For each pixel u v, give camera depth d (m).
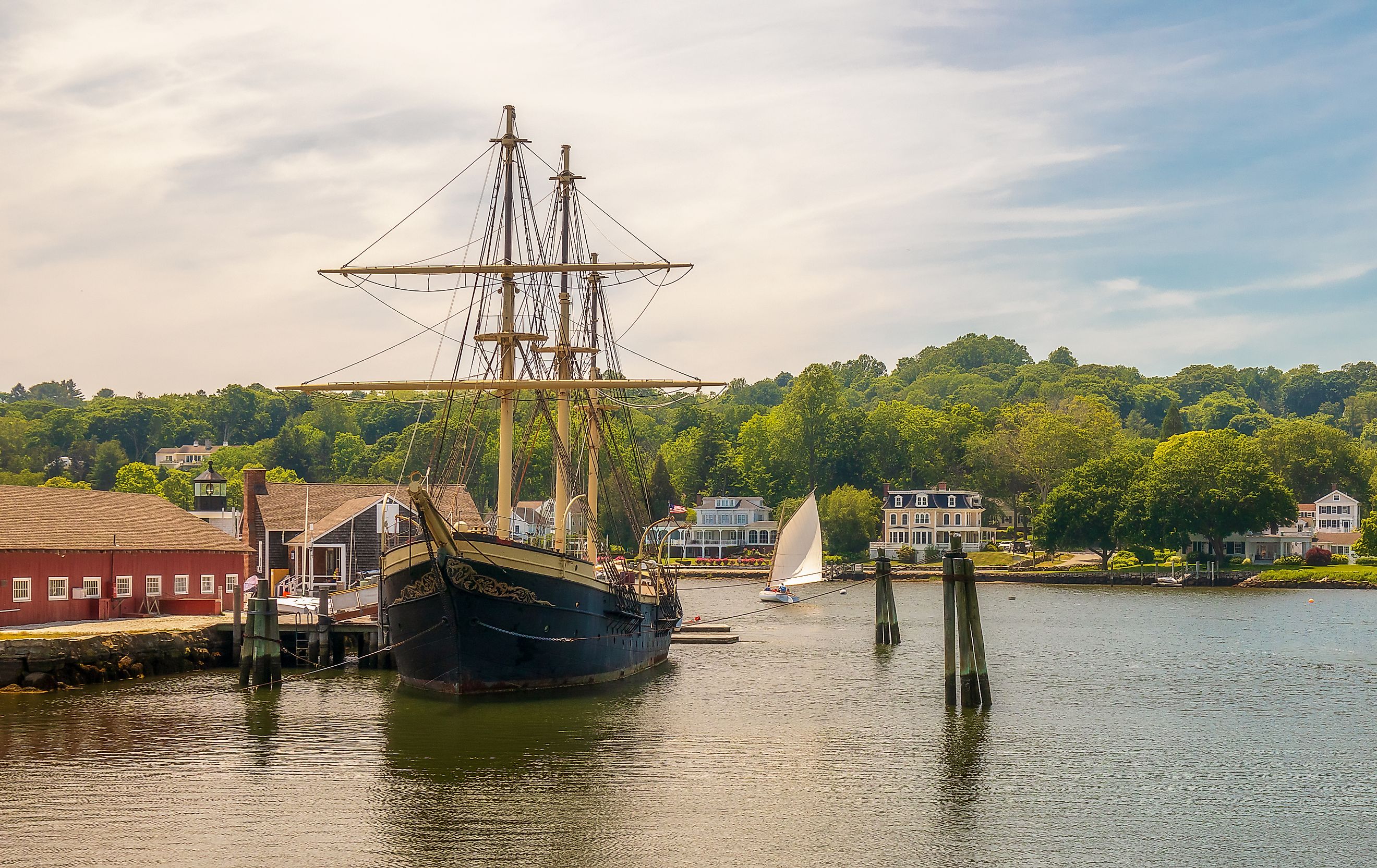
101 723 46.91
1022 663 71.44
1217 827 34.97
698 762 41.91
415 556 49.50
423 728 46.22
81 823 34.06
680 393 79.44
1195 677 64.81
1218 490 160.50
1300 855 32.59
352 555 89.81
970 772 41.19
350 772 39.66
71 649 55.06
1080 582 162.75
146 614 69.44
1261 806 37.25
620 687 57.94
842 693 57.59
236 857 31.42
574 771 40.34
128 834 33.06
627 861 31.44
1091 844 33.38
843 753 43.69
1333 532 192.88
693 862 31.45
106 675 56.66
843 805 36.81
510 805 36.19
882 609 80.88
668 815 35.41
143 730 45.53
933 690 58.97
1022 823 35.22
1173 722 50.62
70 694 53.47
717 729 47.66
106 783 38.06
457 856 31.64
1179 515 162.00
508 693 51.84
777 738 46.22
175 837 32.91
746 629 94.31
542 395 67.75
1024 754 44.03
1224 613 112.50
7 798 36.47
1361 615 109.06
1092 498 169.88
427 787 38.03
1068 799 37.88
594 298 73.75
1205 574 161.50
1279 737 47.56
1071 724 49.94
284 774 39.34
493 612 49.66
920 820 35.44
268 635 55.53
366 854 31.64
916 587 158.25
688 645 81.50
